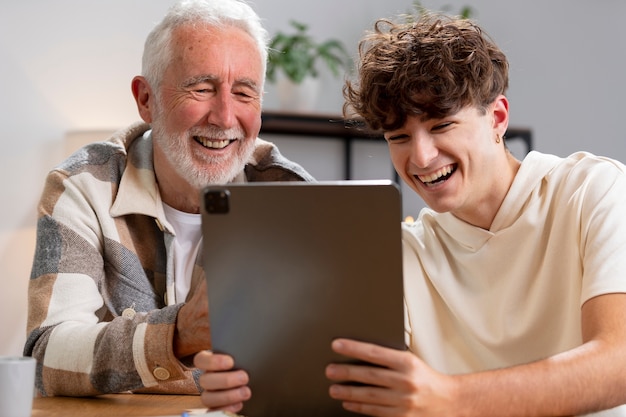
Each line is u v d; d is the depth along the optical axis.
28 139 3.13
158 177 1.74
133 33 3.25
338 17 3.88
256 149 1.87
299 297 0.95
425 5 3.99
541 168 1.36
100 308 1.64
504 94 1.36
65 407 1.23
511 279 1.36
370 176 3.93
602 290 1.12
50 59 3.16
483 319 1.39
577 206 1.28
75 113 3.18
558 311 1.32
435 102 1.22
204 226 0.96
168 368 1.27
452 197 1.30
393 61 1.26
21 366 0.94
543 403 0.96
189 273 1.75
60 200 1.63
